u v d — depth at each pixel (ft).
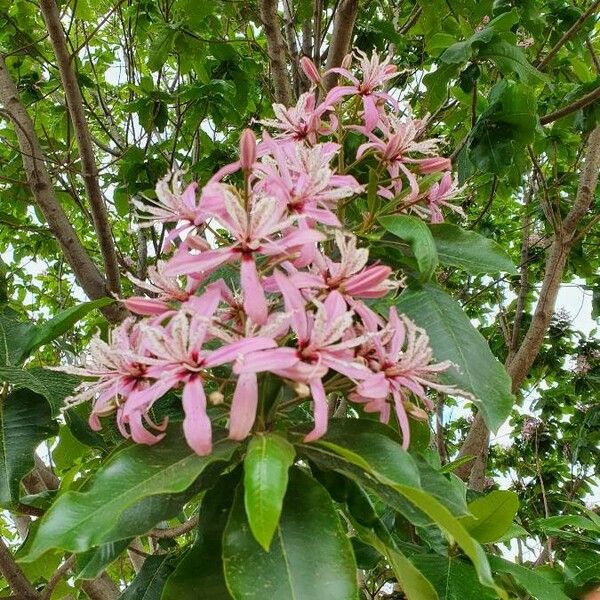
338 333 0.92
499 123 2.03
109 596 2.24
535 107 1.97
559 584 1.80
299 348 0.92
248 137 0.98
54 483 2.25
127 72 3.24
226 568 0.84
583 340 5.11
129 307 1.05
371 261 1.32
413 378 1.03
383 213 1.30
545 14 2.96
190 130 3.06
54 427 1.37
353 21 2.12
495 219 5.00
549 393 5.26
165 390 0.90
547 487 5.20
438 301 1.24
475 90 2.18
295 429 1.03
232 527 0.87
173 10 3.02
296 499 0.91
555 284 3.01
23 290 4.20
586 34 2.97
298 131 1.40
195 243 1.04
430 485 1.08
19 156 3.13
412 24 3.03
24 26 3.13
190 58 2.80
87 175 2.04
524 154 2.22
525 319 4.73
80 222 4.74
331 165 1.52
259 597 0.81
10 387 1.49
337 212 1.33
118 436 1.54
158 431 1.02
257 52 3.59
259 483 0.77
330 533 0.87
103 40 4.09
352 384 1.05
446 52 2.05
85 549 0.81
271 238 1.03
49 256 4.41
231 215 0.95
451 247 1.35
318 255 1.02
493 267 1.30
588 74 2.80
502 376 1.15
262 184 1.07
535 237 4.49
